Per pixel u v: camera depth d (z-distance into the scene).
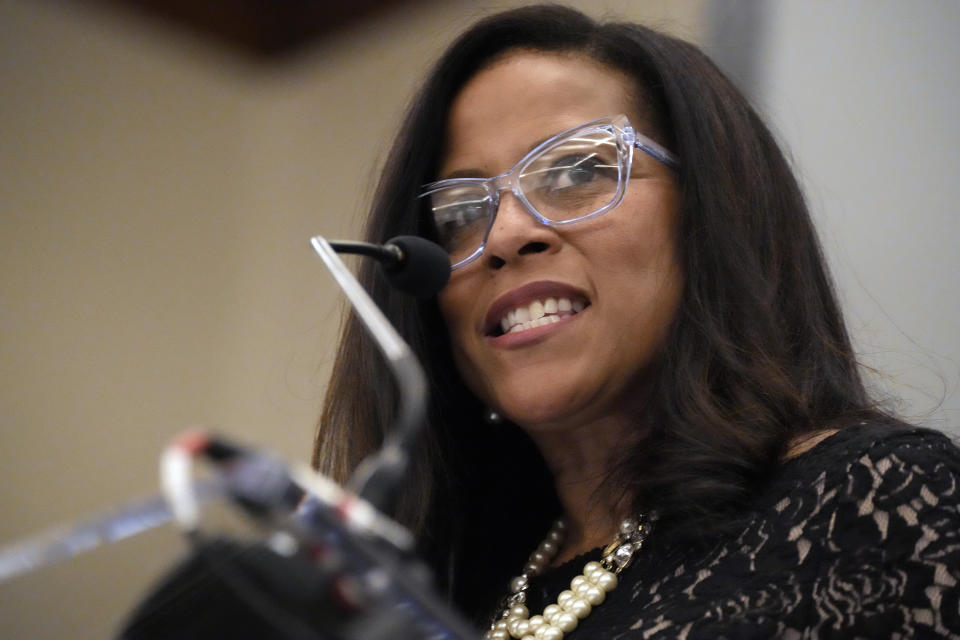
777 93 8.21
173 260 13.46
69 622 2.33
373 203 5.24
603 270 4.58
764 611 3.70
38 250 12.66
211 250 13.75
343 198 12.82
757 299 4.54
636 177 4.70
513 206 4.69
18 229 12.59
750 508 4.04
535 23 5.04
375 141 12.52
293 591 2.23
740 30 8.42
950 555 3.56
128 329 13.07
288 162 13.57
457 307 4.86
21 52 12.82
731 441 4.19
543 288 4.61
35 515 12.17
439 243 4.95
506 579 5.00
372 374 5.20
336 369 5.39
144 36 13.50
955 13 7.95
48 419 12.44
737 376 4.41
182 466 2.09
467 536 5.15
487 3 11.66
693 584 3.93
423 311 5.16
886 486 3.78
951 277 7.57
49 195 12.80
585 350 4.57
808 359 4.64
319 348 12.47
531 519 5.21
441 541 5.09
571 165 4.66
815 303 4.80
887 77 8.02
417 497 5.05
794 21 8.30
